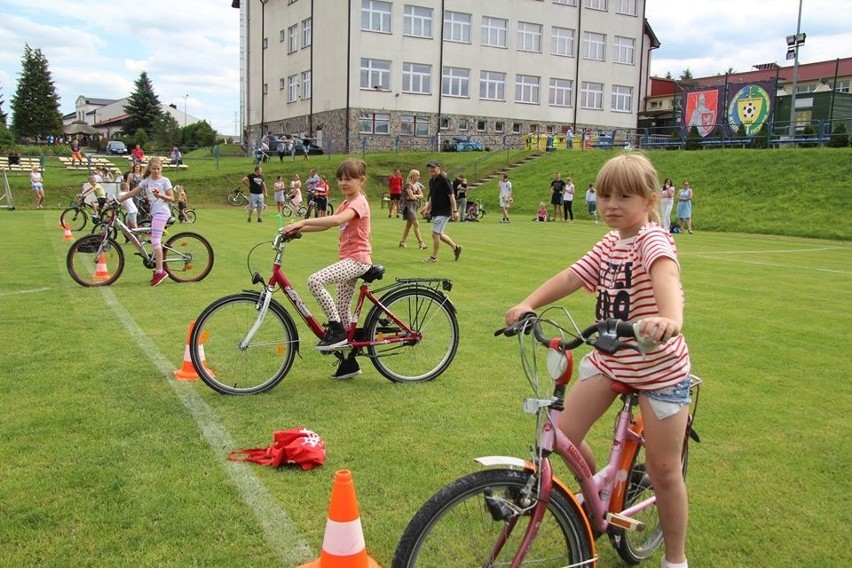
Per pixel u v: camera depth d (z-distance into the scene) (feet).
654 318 7.45
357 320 18.60
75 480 12.39
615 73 172.65
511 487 8.07
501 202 86.17
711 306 29.99
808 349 22.71
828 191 81.41
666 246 8.41
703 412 16.67
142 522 11.05
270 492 12.13
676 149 123.13
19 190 104.27
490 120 159.63
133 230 33.30
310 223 17.65
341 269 18.10
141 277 35.19
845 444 14.87
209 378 17.19
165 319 25.44
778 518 11.73
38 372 18.63
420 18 149.89
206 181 114.73
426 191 121.29
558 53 165.17
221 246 50.08
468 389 18.17
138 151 134.10
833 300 31.86
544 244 55.62
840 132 106.32
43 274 35.37
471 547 8.09
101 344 21.68
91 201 79.92
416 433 15.03
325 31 151.23
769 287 35.60
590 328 7.83
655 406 8.63
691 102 126.62
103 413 15.74
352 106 145.59
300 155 138.92
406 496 12.14
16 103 291.58
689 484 12.91
